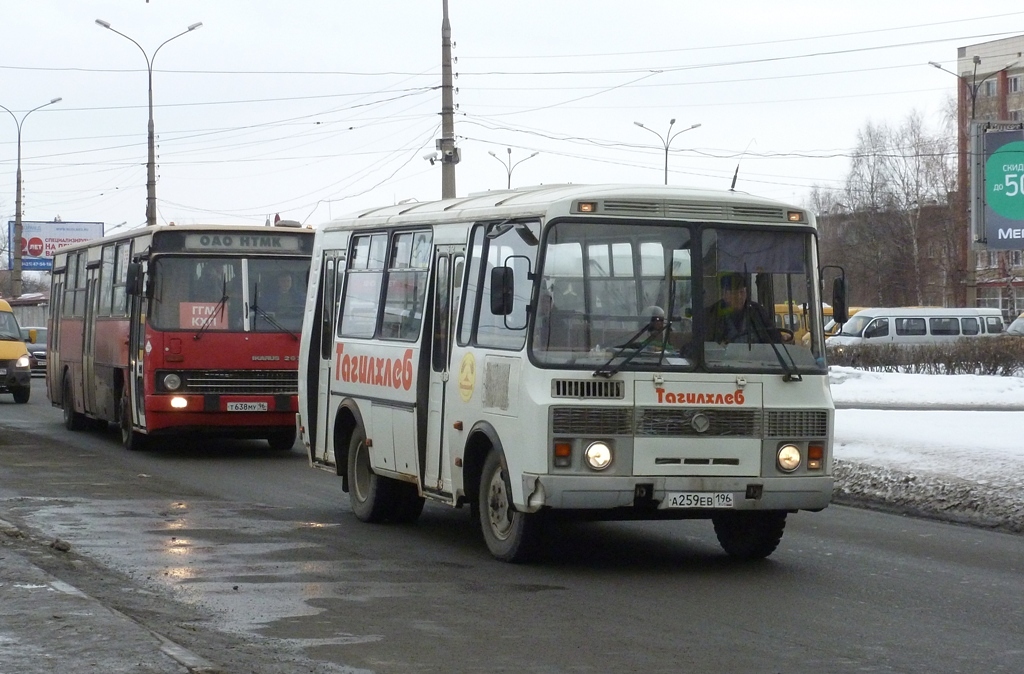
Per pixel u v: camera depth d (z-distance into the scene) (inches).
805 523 501.4
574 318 372.8
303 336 553.6
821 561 409.1
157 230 727.7
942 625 313.6
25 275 4202.8
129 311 767.7
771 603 339.0
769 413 380.2
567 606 333.1
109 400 813.9
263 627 305.9
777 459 380.5
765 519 401.4
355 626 307.7
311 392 542.3
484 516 404.8
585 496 364.8
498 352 389.7
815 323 391.5
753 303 385.1
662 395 372.2
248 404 727.7
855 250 2967.5
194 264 731.4
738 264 385.1
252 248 740.7
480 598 342.6
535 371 368.8
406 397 450.9
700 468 374.0
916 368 1433.3
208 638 292.7
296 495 569.6
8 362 1192.2
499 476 396.5
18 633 273.1
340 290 523.8
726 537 419.2
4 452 752.3
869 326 2032.5
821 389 387.9
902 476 576.1
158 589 351.9
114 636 270.8
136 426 756.0
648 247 379.6
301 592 349.1
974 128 929.5
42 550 407.8
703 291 380.8
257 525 476.7
